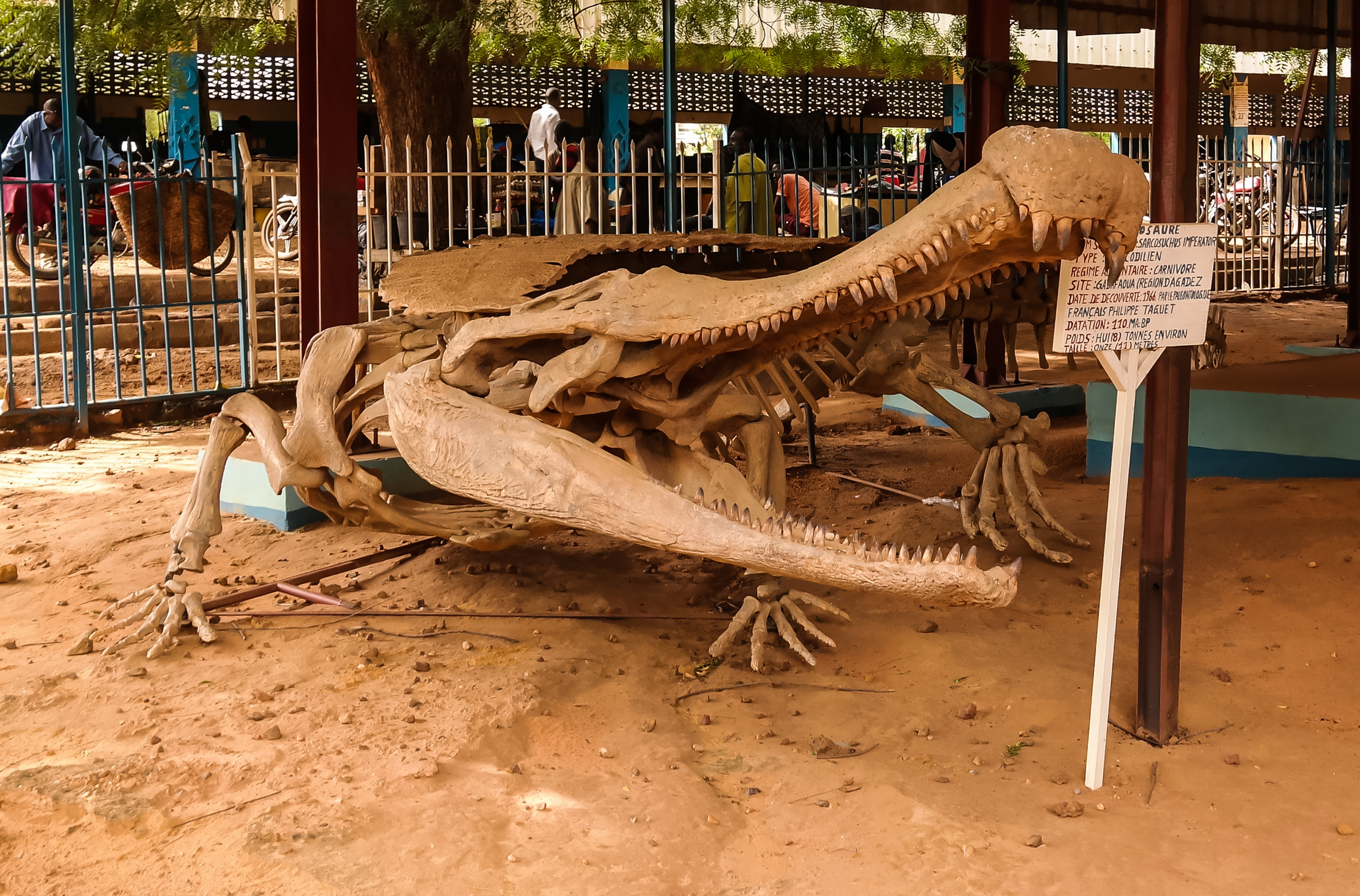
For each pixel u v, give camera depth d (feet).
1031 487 21.68
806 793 13.07
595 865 11.39
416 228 42.78
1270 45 63.00
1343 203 75.77
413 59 42.57
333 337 19.51
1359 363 30.37
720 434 20.40
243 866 11.39
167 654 17.48
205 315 47.96
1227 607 18.07
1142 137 76.74
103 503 27.66
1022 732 14.51
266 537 24.30
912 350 30.09
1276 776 13.10
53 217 45.65
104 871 11.46
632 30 45.24
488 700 15.37
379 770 13.41
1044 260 12.14
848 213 49.73
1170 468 13.88
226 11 39.70
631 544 23.68
